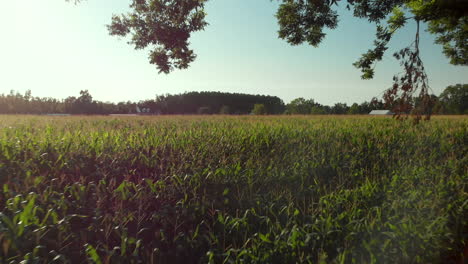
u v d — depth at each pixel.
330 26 13.44
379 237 5.38
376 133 14.32
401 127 16.83
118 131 13.79
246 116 32.34
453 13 10.62
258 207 6.54
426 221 5.89
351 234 5.15
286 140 12.66
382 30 13.05
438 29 17.70
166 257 4.91
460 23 16.00
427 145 12.42
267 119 25.88
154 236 5.46
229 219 6.02
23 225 4.65
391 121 21.20
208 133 13.64
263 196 7.19
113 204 6.39
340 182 8.44
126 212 5.97
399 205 6.57
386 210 6.52
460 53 18.92
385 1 12.01
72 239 5.09
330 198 6.90
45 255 4.48
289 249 4.93
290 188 7.88
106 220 5.61
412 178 8.49
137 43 14.89
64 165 8.02
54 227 5.07
